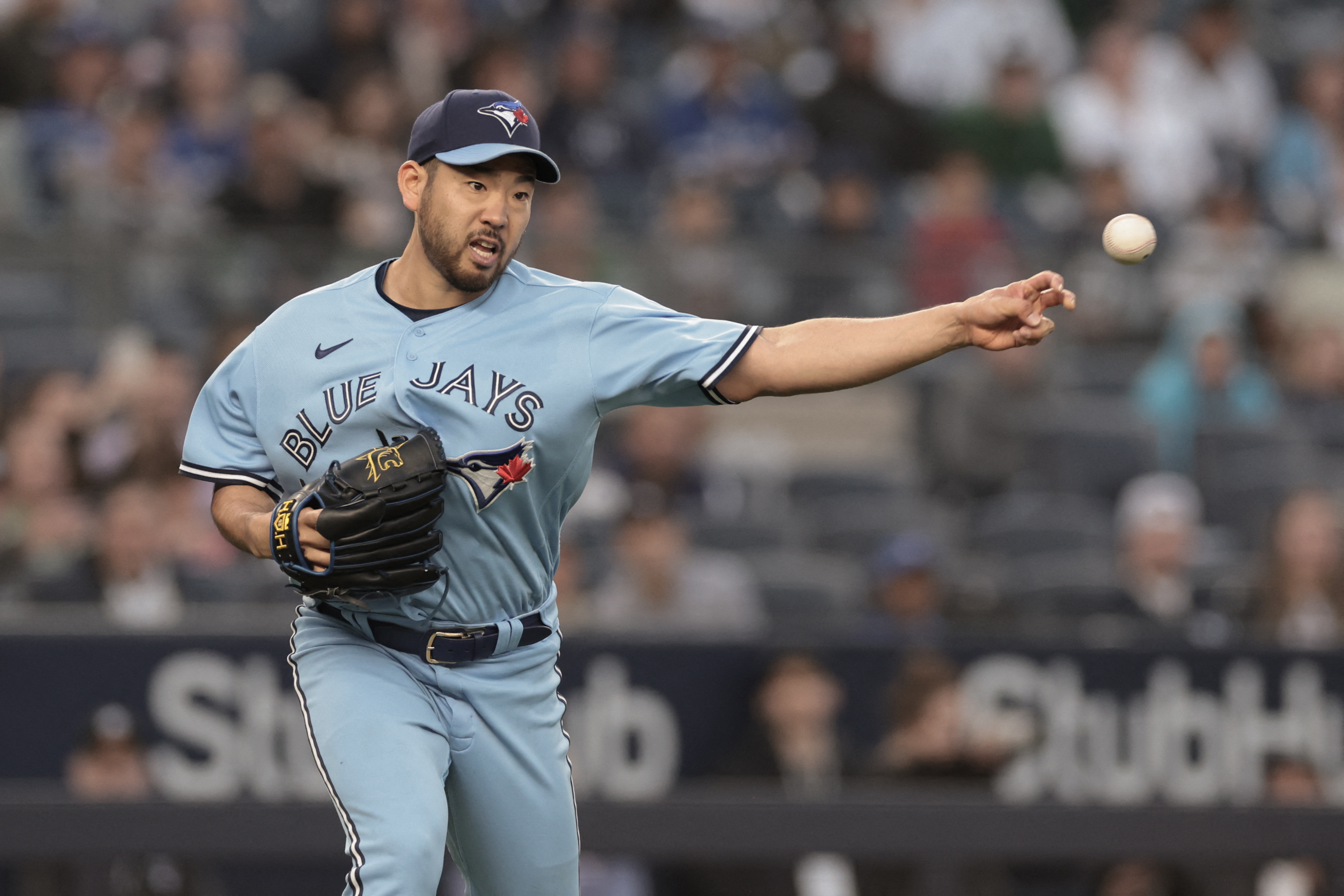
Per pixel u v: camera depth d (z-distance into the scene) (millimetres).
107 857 18516
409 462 10977
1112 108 41406
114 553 24453
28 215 32875
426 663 11797
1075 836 19547
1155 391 33969
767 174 37500
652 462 30125
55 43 36406
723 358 11305
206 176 35250
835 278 33562
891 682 22312
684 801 19141
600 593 25875
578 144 36719
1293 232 40344
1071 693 22391
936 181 35375
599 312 11617
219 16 40344
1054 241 35375
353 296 11820
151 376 27688
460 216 11227
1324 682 22672
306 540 11000
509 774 12047
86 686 20938
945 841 19359
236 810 18703
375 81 35750
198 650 21125
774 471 32562
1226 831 19703
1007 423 32938
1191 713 22500
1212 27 43281
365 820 11180
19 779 20734
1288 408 35125
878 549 30094
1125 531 29844
